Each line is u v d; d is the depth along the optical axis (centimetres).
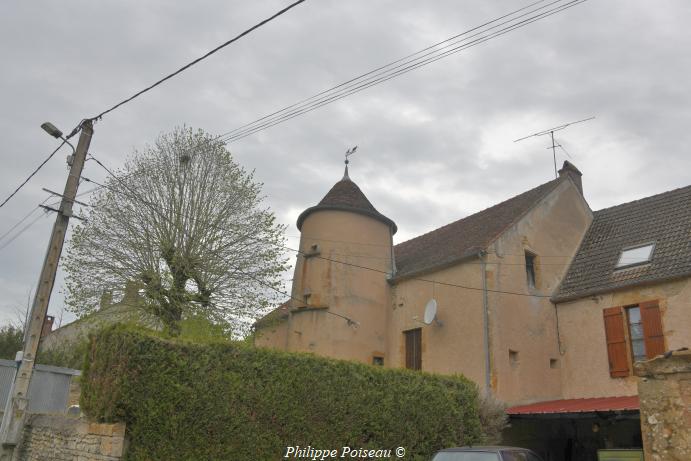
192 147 1939
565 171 2081
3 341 2436
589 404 1422
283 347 2203
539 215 1861
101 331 950
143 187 1842
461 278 1712
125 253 1756
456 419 1294
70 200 1264
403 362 1848
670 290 1471
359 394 1148
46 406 1700
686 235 1590
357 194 2133
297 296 1984
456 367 1634
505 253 1703
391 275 2022
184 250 1784
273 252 1891
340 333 1836
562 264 1853
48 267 1211
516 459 920
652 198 1912
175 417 905
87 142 1310
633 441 1437
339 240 1967
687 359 693
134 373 888
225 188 1898
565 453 1588
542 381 1628
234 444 955
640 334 1523
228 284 1805
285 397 1039
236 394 981
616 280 1623
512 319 1633
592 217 2061
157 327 1761
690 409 683
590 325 1647
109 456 846
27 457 1101
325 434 1071
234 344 1015
